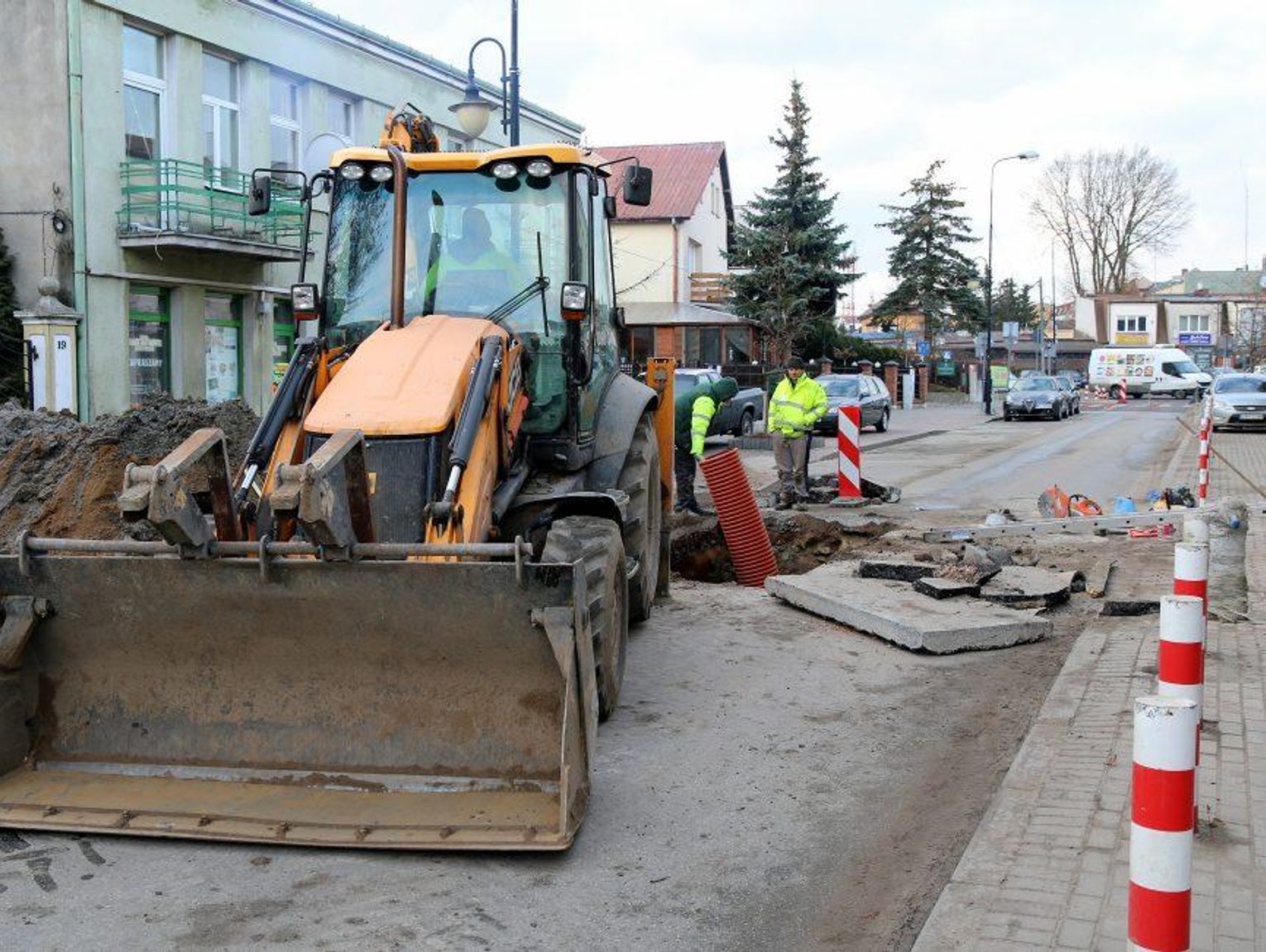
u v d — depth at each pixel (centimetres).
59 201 1895
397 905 438
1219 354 8250
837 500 1627
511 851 477
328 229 723
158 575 510
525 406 675
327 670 524
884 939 418
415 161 705
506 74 1555
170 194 1986
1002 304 10238
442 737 517
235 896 443
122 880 455
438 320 653
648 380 987
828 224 4300
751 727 653
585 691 499
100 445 914
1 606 524
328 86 2406
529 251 707
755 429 3092
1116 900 418
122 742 536
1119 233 8544
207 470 529
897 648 818
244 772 525
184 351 2100
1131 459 2400
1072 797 518
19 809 498
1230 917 398
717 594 1019
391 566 494
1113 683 694
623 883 461
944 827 517
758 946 414
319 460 484
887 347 5694
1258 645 759
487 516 583
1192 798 270
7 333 1888
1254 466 2178
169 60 2055
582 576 500
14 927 419
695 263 4984
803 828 517
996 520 1293
